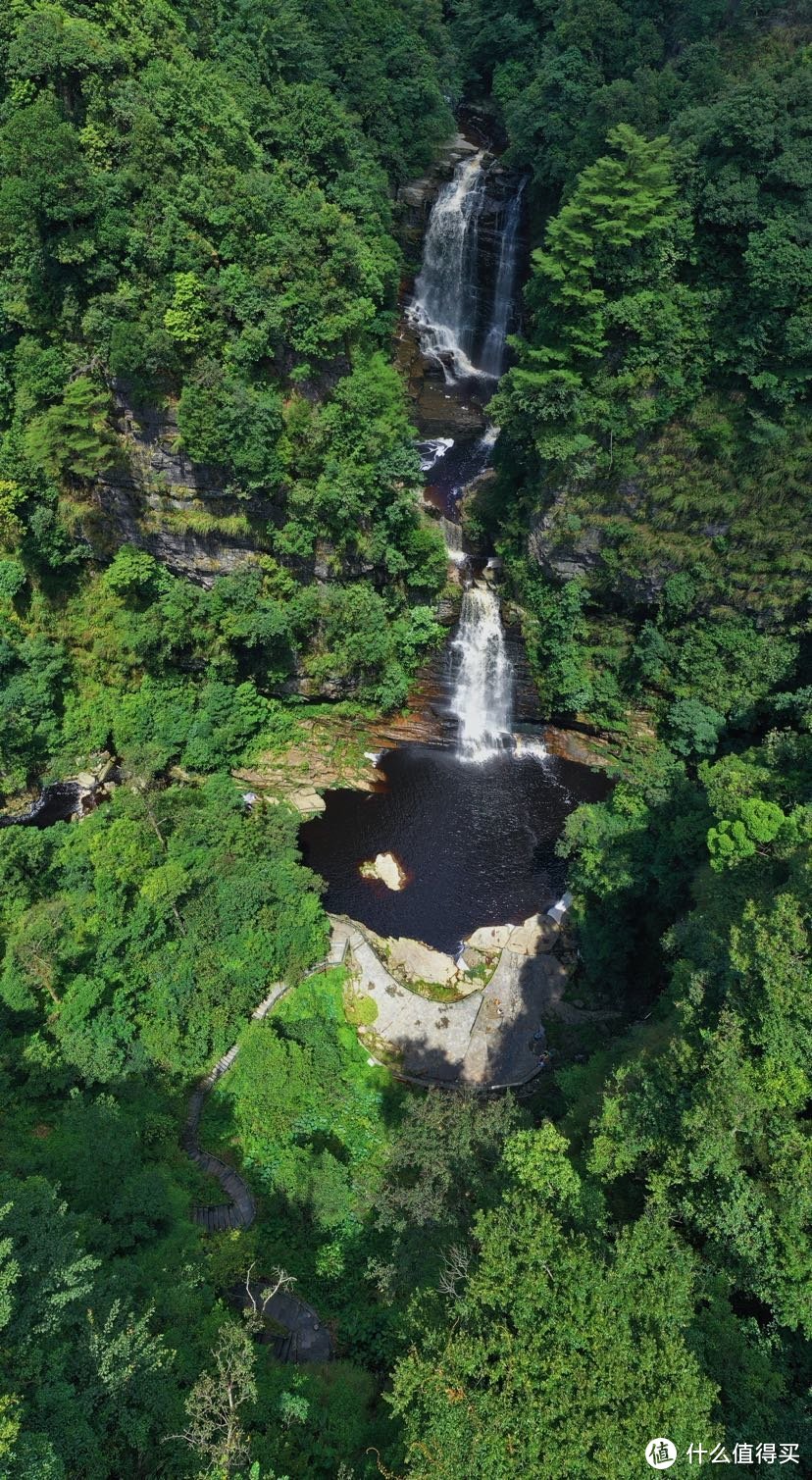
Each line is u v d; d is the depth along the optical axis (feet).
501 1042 142.41
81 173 134.62
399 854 175.73
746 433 158.20
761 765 137.18
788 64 156.15
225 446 157.69
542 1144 76.48
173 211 143.74
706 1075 85.25
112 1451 68.54
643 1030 116.47
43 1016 135.74
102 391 155.02
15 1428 57.16
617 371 168.45
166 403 154.81
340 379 170.19
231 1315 93.76
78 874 147.74
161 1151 119.44
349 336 170.19
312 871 162.40
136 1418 70.79
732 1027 83.66
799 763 130.62
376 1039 142.41
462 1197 93.45
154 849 148.36
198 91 148.25
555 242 159.63
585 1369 59.52
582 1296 63.41
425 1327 70.49
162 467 164.86
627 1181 92.94
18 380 159.74
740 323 155.22
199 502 168.76
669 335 160.45
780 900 85.35
